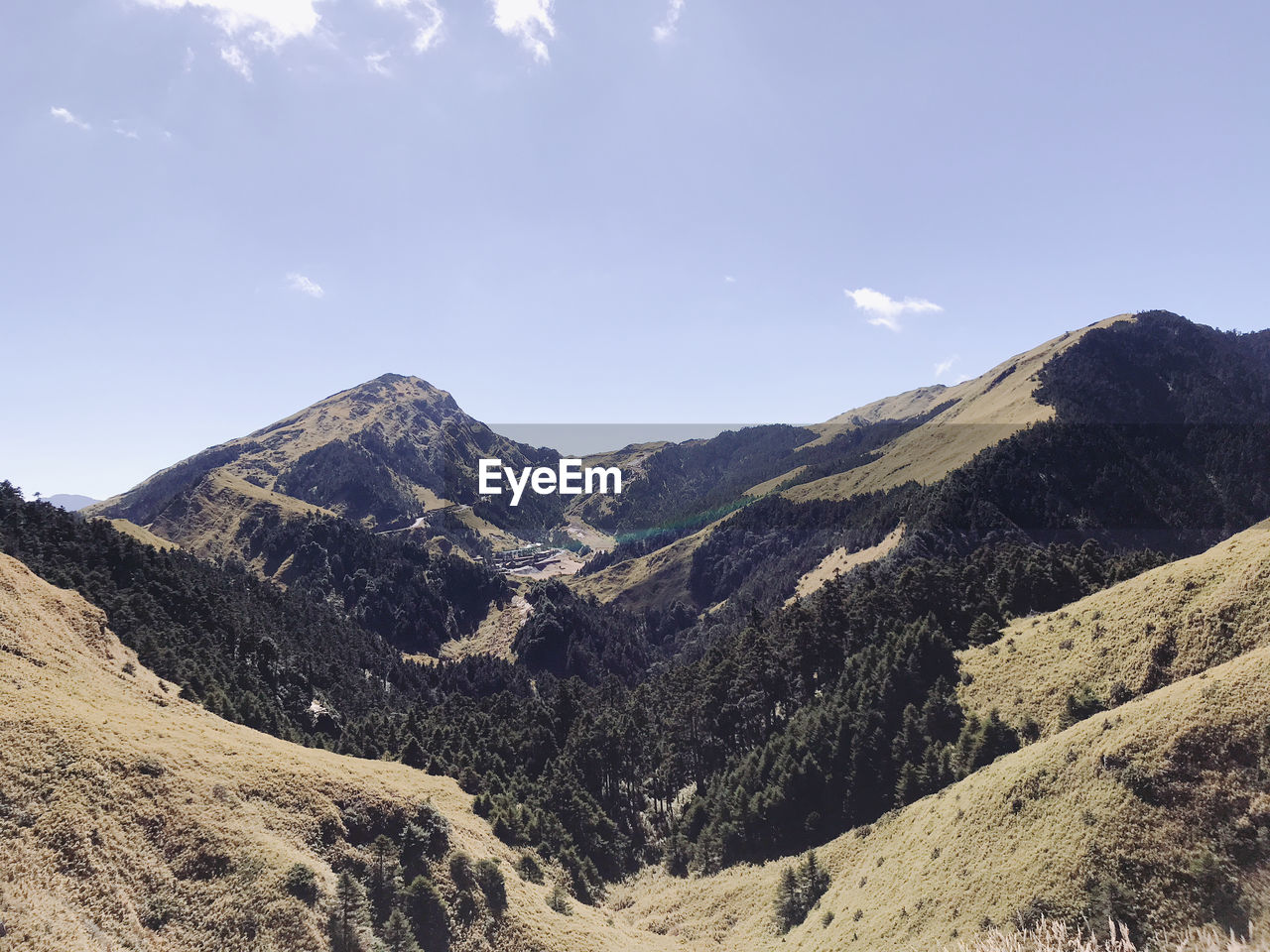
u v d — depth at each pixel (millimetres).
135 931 39469
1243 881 36594
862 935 50594
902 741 75812
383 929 48656
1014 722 68625
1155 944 35750
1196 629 61531
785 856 76312
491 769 98562
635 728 110312
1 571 77562
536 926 56406
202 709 79250
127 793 46812
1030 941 25547
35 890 37781
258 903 44469
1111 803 43969
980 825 51062
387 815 58656
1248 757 41531
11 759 44594
